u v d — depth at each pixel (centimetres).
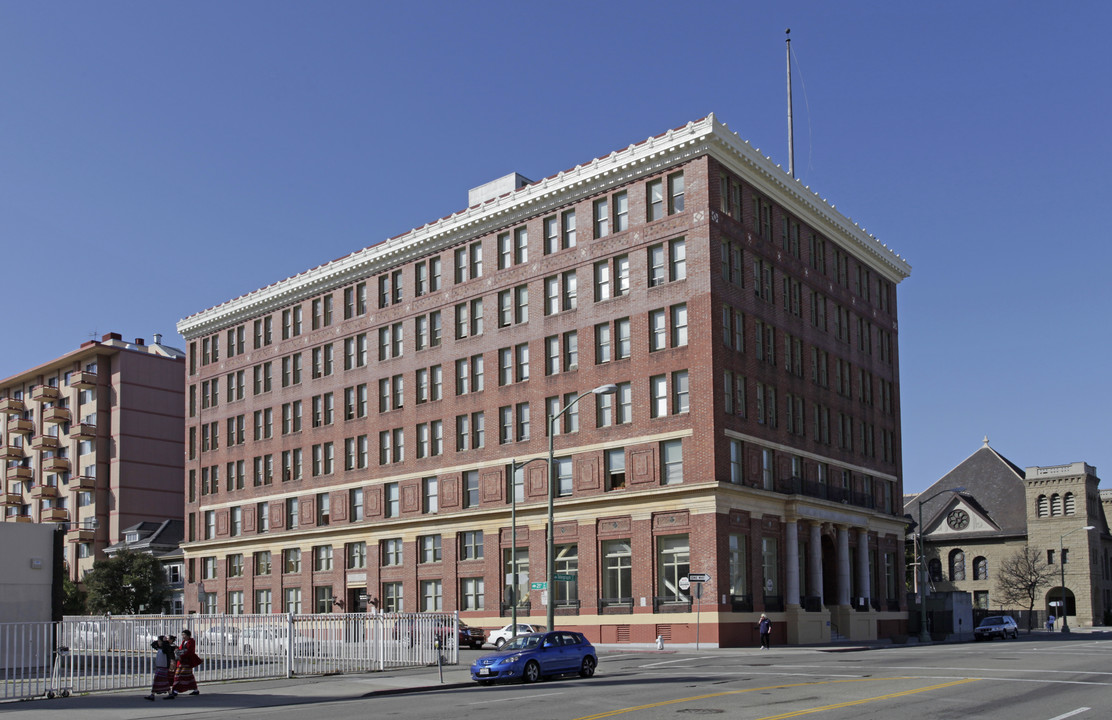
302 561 7800
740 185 6022
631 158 5947
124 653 3300
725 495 5472
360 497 7488
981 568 11825
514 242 6644
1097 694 2498
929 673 3278
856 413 7162
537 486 6266
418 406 7125
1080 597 11175
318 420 7894
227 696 2989
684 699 2528
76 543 10781
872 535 7194
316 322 8062
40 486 11094
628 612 5662
